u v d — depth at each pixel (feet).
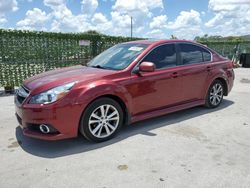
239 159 12.15
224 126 16.48
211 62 19.53
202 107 20.68
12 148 13.43
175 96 17.08
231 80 21.29
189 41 18.57
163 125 16.57
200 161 11.96
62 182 10.36
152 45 16.33
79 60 34.40
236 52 61.11
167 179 10.51
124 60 15.66
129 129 15.89
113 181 10.39
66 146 13.60
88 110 13.19
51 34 31.24
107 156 12.47
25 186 10.12
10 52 28.40
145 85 15.24
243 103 22.20
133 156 12.44
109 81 13.92
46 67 31.65
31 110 12.57
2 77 28.22
